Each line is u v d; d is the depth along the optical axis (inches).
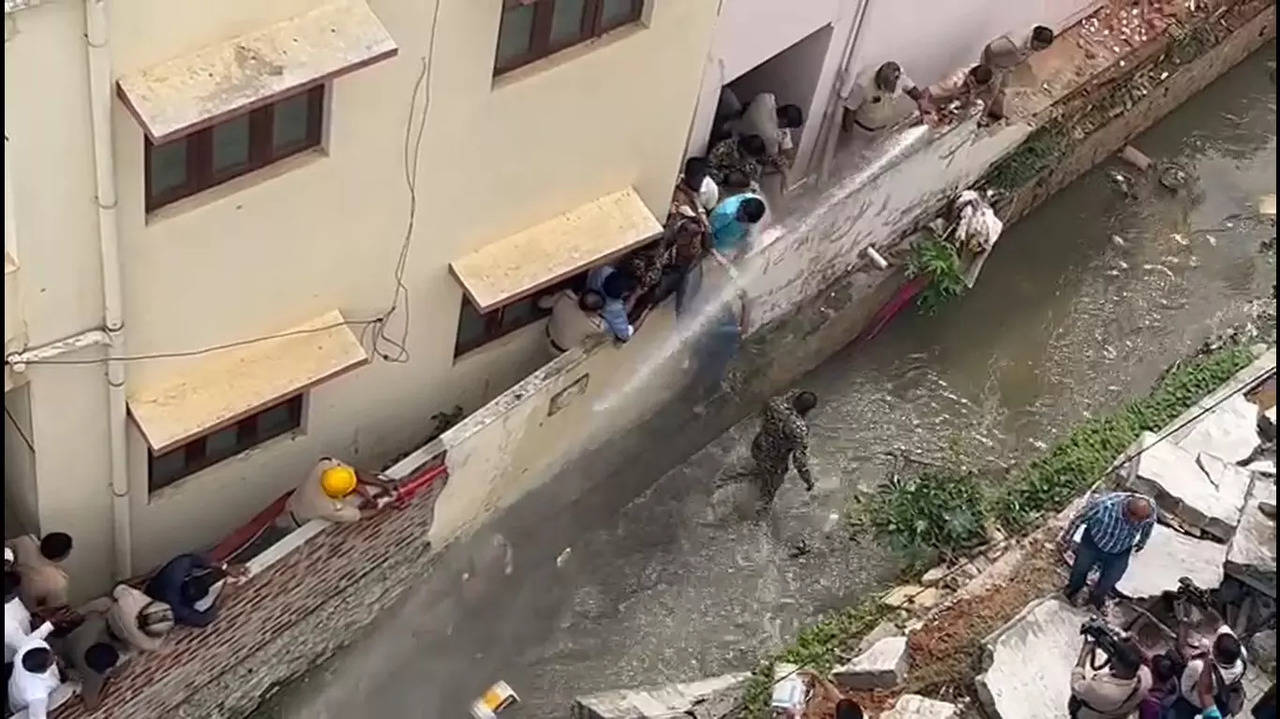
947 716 605.3
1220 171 866.1
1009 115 776.3
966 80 739.4
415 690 631.2
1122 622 630.5
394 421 613.9
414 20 469.7
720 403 714.2
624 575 673.6
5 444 512.4
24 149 412.8
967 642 631.2
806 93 695.1
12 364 459.2
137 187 448.8
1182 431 705.0
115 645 521.0
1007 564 661.3
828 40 669.9
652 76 557.9
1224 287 818.8
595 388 639.8
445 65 490.3
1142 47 829.2
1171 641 612.4
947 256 747.4
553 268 572.7
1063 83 799.7
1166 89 848.9
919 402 751.7
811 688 612.1
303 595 580.7
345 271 531.8
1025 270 806.5
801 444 665.0
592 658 652.1
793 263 692.1
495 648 646.5
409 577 634.8
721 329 677.3
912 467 727.1
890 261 752.3
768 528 693.9
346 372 536.7
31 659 491.8
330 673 627.5
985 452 739.4
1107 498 620.1
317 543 562.9
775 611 673.6
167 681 550.3
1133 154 854.5
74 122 416.2
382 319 561.3
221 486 575.5
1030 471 698.8
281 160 482.0
